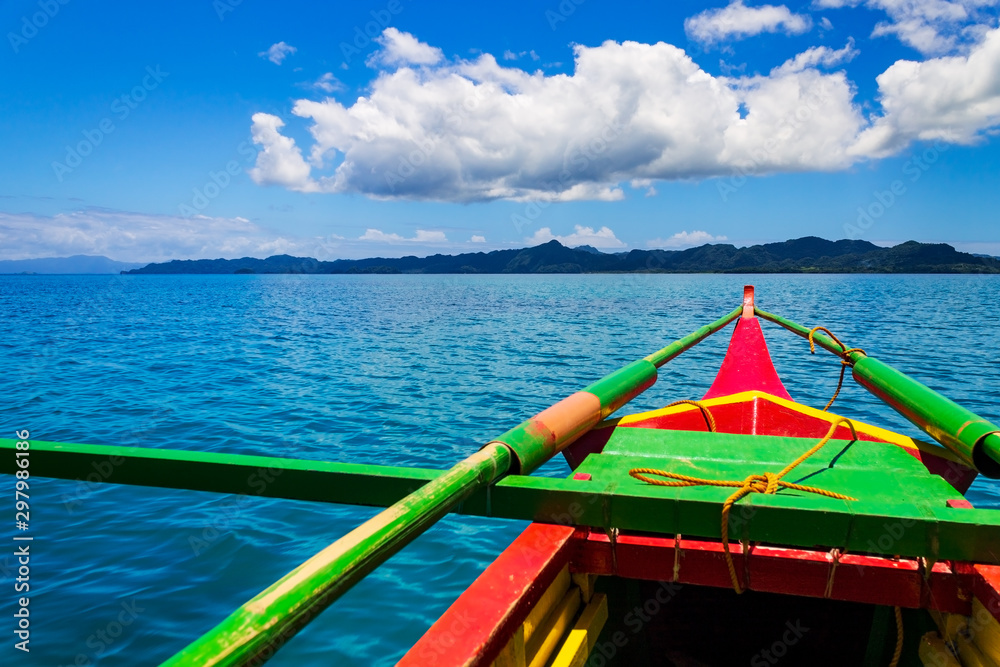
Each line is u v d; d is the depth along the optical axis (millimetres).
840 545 2012
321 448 8375
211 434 9156
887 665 2781
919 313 34344
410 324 28672
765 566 2182
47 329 26531
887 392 3621
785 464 2732
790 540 2057
